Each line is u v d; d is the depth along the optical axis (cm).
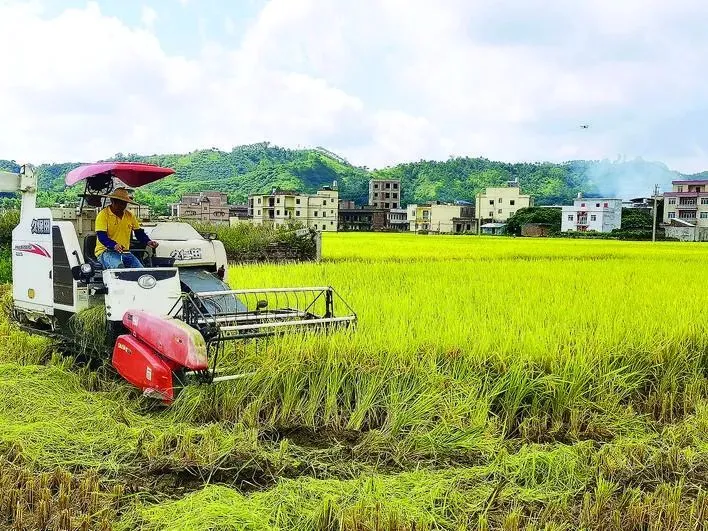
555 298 1107
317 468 529
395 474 523
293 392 645
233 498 455
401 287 1284
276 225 2772
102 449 544
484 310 957
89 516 414
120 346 657
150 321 626
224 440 558
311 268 1752
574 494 478
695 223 9262
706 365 784
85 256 827
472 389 642
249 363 676
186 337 582
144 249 830
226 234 2456
